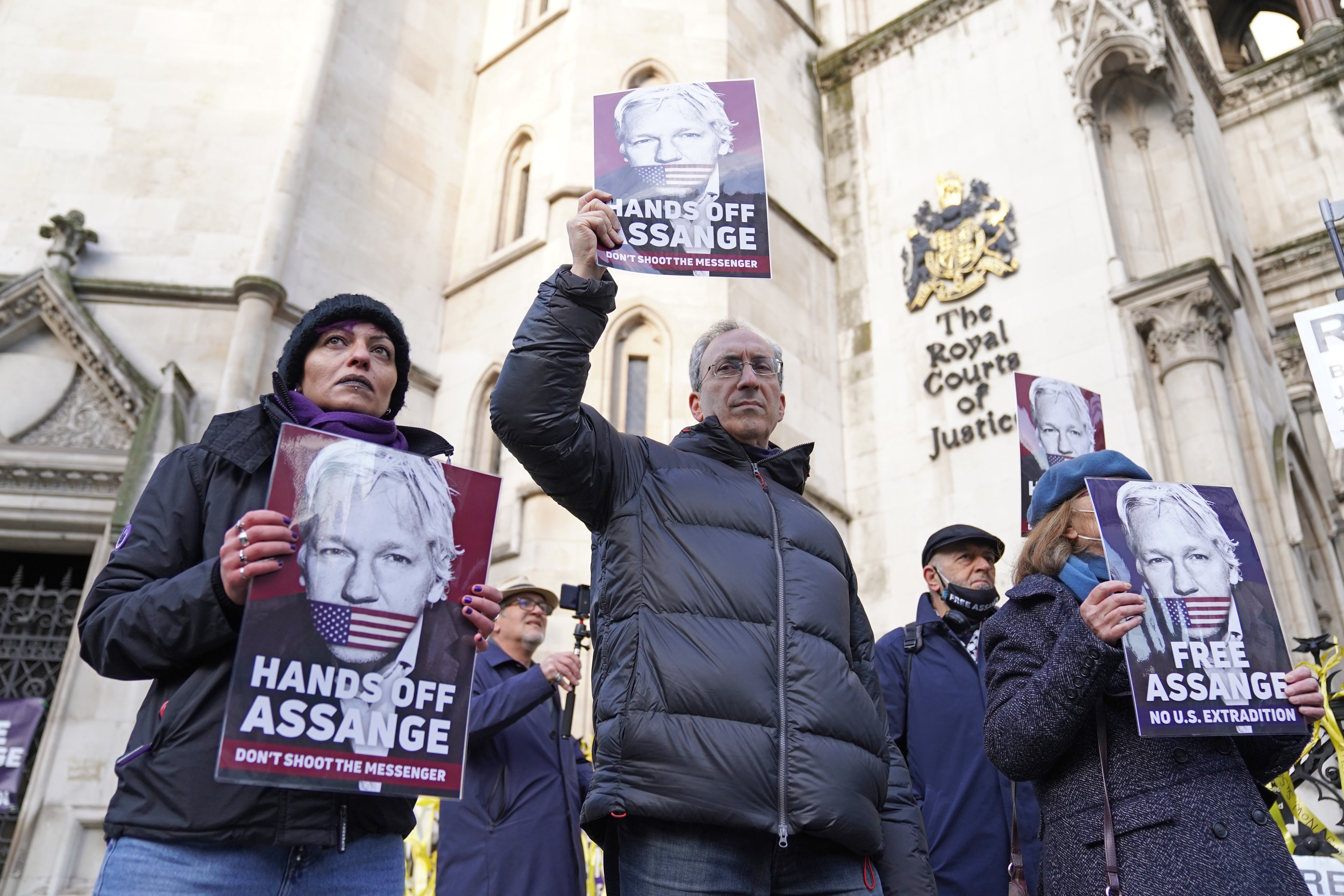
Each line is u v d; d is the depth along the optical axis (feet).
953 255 38.29
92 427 29.76
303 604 6.19
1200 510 8.18
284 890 6.27
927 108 42.11
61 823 24.93
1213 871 6.79
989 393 35.37
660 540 7.97
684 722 7.22
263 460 7.13
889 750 8.92
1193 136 36.60
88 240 31.99
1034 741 7.43
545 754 13.43
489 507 7.04
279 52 36.70
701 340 10.13
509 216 38.78
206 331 31.32
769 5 44.98
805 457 9.34
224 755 5.71
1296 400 41.73
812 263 40.75
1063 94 37.81
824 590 8.17
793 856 7.82
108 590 6.52
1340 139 43.55
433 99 41.22
